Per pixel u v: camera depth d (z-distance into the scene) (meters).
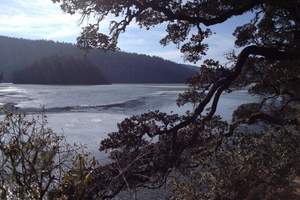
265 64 13.73
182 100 12.95
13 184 3.21
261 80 14.57
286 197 7.21
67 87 144.38
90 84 181.75
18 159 3.22
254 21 13.34
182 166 10.80
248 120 15.13
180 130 11.74
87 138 30.73
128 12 11.10
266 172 7.42
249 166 7.32
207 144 11.20
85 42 11.36
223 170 7.38
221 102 69.88
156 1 11.09
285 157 8.09
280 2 10.91
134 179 9.34
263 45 12.80
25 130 3.43
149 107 61.75
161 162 10.54
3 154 3.23
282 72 13.09
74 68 179.88
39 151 3.31
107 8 10.78
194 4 11.70
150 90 122.81
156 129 11.48
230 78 12.28
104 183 7.69
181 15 11.45
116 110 57.75
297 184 8.12
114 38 11.39
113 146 11.24
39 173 3.27
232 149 8.37
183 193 7.81
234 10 11.39
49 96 87.69
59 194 3.21
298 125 13.77
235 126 12.41
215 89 12.19
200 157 9.50
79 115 50.12
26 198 3.19
